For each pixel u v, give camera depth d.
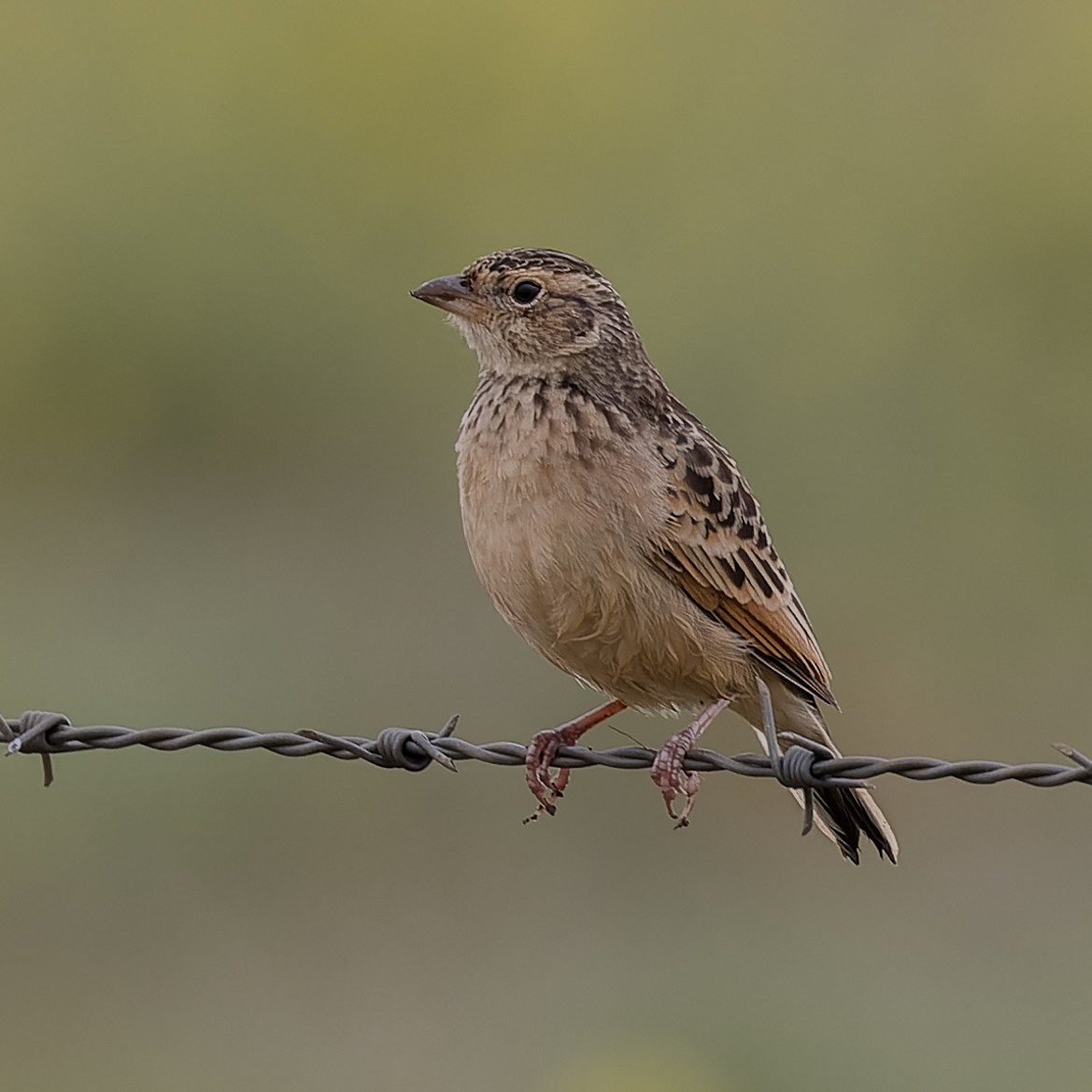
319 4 19.00
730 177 18.97
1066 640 15.98
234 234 18.02
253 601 15.00
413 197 18.77
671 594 7.44
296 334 18.05
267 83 18.75
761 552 7.71
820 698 7.86
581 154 19.23
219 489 17.69
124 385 17.83
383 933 11.93
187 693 13.28
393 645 14.30
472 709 13.55
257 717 13.08
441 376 18.02
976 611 16.02
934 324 17.69
